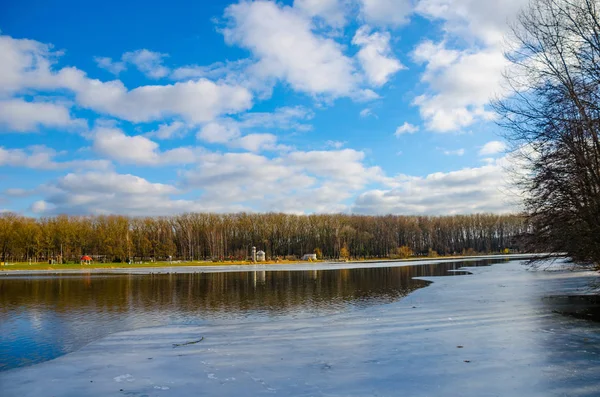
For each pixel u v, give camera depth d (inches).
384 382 371.6
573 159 683.4
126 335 663.1
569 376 378.9
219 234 4936.0
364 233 5280.5
